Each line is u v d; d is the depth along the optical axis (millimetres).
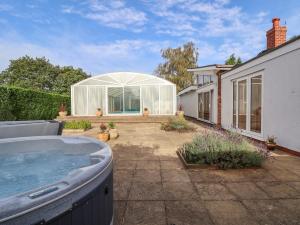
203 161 4992
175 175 4527
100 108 17031
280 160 5574
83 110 17078
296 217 2910
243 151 5020
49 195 1663
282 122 6695
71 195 1821
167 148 7188
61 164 4273
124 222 2826
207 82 15859
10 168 4246
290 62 6316
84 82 16969
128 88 16984
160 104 16891
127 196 3566
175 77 30312
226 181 4180
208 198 3484
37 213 1544
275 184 4008
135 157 6012
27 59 34906
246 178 4328
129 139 8930
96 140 4426
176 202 3359
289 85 6359
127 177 4430
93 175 2188
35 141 4734
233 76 10438
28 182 3627
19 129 5297
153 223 2807
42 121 5918
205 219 2893
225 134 6281
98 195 2252
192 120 18547
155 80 16781
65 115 16469
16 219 1434
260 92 8055
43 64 35469
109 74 16828
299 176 4398
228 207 3197
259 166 4945
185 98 24062
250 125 8820
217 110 12930
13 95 11938
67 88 33719
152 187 3922
